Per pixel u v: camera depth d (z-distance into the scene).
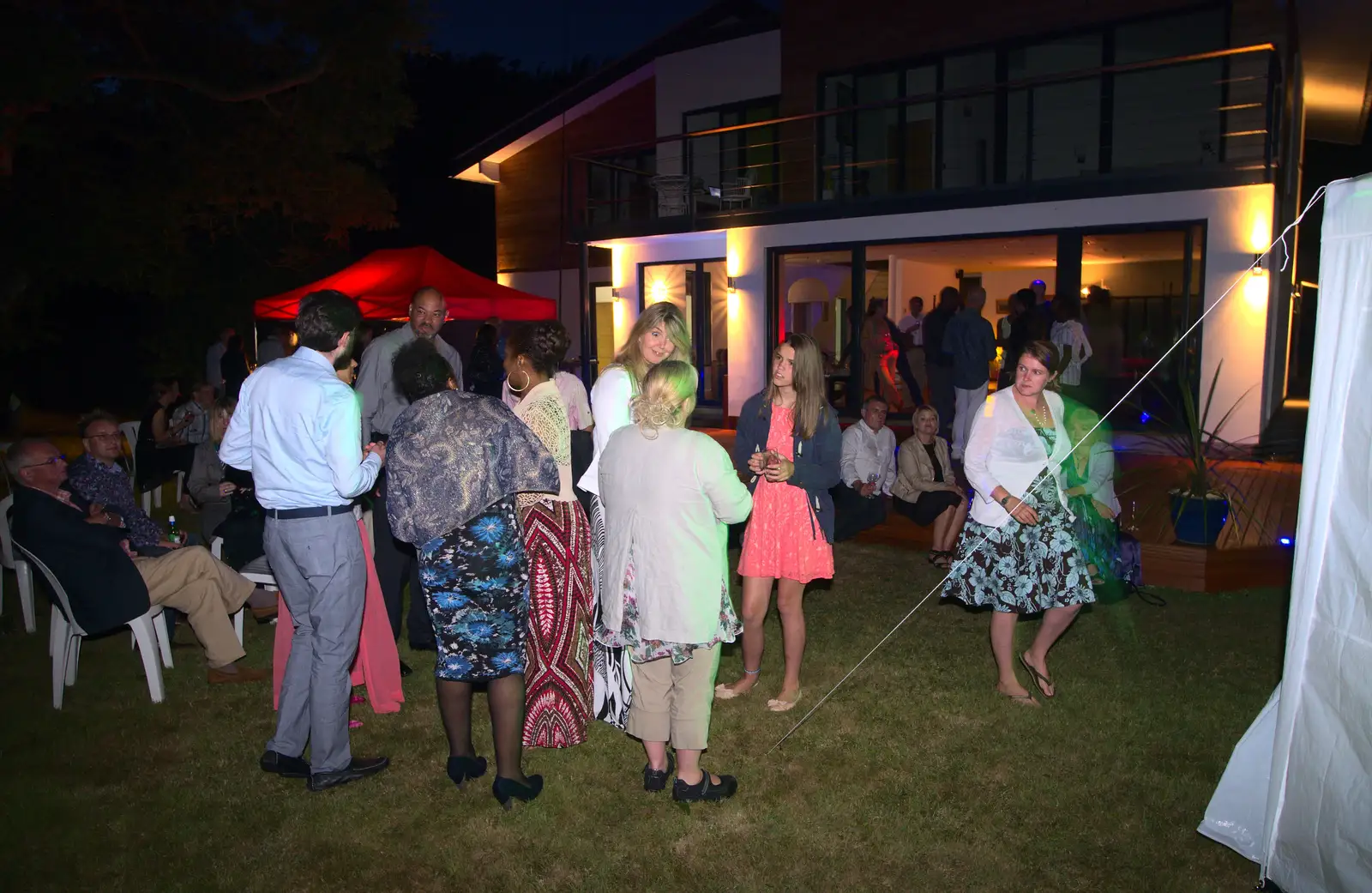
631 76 16.03
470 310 11.73
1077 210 10.88
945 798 3.32
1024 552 3.97
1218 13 10.70
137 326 20.84
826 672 4.54
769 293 13.38
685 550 3.09
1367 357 2.45
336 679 3.42
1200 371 10.29
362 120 14.23
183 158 13.56
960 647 4.86
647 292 15.48
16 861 2.98
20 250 12.74
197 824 3.21
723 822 3.20
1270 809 2.73
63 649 4.22
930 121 12.95
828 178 13.91
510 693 3.27
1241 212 9.92
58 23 10.59
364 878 2.90
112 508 4.84
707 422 14.56
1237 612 5.40
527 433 3.25
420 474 3.14
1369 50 11.71
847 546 7.07
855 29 13.37
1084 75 10.17
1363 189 2.47
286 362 3.35
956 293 10.06
